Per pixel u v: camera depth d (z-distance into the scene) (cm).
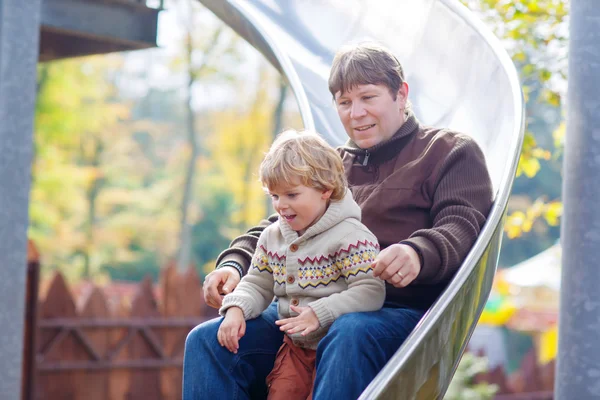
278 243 266
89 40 653
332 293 253
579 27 311
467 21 397
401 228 278
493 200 278
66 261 2573
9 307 393
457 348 250
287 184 250
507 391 912
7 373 391
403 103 294
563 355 307
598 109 305
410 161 287
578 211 306
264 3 512
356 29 459
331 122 412
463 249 253
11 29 398
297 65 457
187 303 810
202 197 2908
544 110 2942
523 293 1864
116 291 1847
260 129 2456
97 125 2369
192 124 2473
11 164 396
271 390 259
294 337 256
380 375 221
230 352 263
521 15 541
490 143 334
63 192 2289
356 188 293
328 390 231
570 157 311
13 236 395
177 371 800
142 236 2691
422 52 412
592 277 301
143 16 624
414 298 270
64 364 740
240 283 273
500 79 353
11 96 397
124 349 777
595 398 298
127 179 2742
